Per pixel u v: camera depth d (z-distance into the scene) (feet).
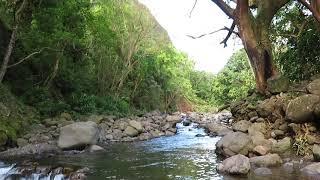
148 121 75.51
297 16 61.26
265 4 54.95
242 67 155.22
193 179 30.09
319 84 39.52
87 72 90.22
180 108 160.25
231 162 31.86
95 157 41.29
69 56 82.69
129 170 34.42
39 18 66.59
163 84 142.20
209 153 42.11
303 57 56.13
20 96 65.10
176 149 46.24
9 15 66.23
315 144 34.96
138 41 114.01
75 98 78.95
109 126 64.03
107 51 102.53
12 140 47.01
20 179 32.22
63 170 33.58
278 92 48.08
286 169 31.30
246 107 50.65
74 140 45.98
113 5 113.50
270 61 53.93
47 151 44.27
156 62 138.41
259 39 54.39
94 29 95.66
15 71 66.49
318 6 45.85
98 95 96.37
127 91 113.29
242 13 54.54
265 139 38.11
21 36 65.46
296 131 37.78
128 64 111.45
